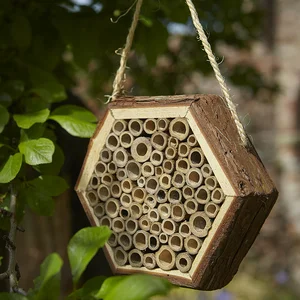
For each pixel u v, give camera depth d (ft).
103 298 2.68
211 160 2.90
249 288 11.48
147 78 5.61
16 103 3.65
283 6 14.01
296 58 13.93
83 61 4.11
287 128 14.11
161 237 3.04
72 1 4.25
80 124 3.31
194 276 2.96
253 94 6.24
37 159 3.11
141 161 3.06
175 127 2.99
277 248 13.41
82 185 3.20
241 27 5.82
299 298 11.14
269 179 3.02
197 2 4.93
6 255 3.73
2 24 4.05
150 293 2.54
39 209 3.26
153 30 4.12
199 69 5.77
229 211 2.86
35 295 2.71
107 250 3.15
